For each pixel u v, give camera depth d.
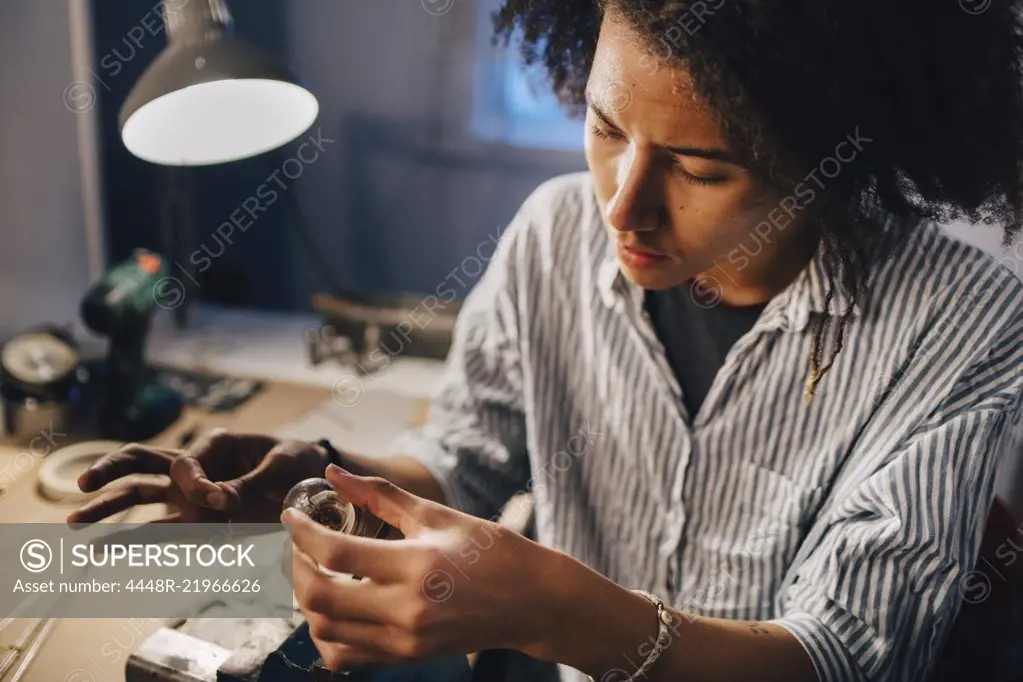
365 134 1.75
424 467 0.91
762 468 0.83
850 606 0.69
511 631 0.61
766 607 0.86
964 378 0.71
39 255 1.50
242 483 0.77
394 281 1.86
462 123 1.73
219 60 0.97
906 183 0.66
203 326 1.70
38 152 1.45
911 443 0.71
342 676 0.66
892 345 0.75
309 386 1.48
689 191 0.61
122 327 1.24
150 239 1.76
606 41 0.59
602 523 0.94
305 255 1.83
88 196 1.56
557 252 0.92
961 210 0.67
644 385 0.87
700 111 0.56
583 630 0.62
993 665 0.87
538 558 0.62
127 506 0.77
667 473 0.87
